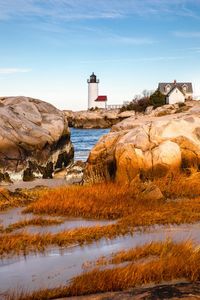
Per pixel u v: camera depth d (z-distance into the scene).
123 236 12.43
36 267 9.87
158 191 17.61
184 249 9.88
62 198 17.59
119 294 6.89
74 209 16.02
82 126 109.50
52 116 33.31
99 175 23.02
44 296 7.73
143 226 13.52
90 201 16.91
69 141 34.00
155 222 13.87
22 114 31.67
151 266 8.48
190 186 19.31
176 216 14.46
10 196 19.09
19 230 13.64
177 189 18.91
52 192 19.08
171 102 109.00
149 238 11.95
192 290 6.68
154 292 6.69
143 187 18.78
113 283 7.89
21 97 35.06
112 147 23.27
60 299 7.12
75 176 27.33
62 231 13.01
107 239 12.18
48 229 13.66
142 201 17.17
